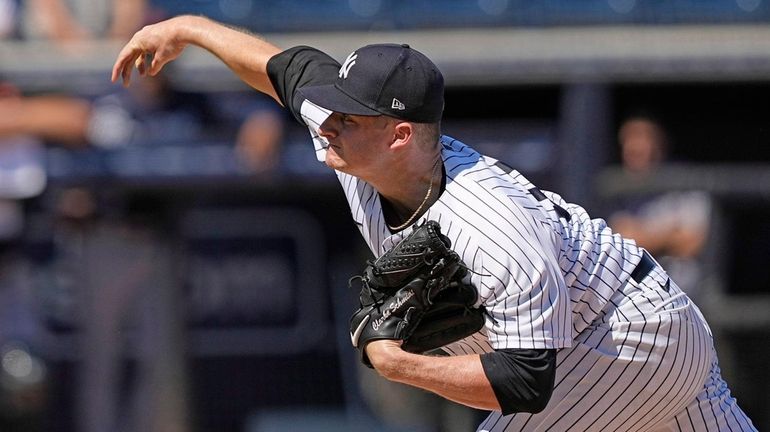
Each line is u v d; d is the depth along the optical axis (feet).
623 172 77.10
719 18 85.05
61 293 76.95
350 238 80.64
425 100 33.60
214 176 76.84
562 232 36.52
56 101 76.18
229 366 79.82
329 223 80.38
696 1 85.46
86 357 76.74
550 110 81.10
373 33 81.61
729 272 76.13
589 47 76.95
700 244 75.97
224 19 88.07
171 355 77.25
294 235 80.12
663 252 76.23
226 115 76.89
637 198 76.64
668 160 83.35
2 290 76.43
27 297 76.64
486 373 33.42
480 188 34.09
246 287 79.92
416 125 33.76
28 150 75.97
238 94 77.10
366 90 33.53
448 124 80.94
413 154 34.01
